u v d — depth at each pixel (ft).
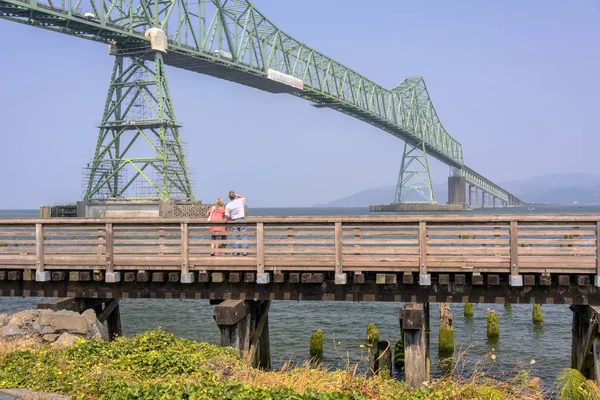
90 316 46.44
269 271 48.24
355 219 46.83
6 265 51.67
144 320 86.38
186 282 48.73
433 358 65.46
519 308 93.76
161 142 207.10
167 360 36.76
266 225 48.21
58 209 201.26
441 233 46.03
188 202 214.69
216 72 257.75
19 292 52.60
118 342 40.68
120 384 31.78
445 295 47.37
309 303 98.99
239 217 56.54
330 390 33.58
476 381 38.81
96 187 213.05
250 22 268.21
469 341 73.10
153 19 212.64
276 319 87.15
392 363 63.77
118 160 211.20
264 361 56.80
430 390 32.99
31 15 167.32
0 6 157.99
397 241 46.68
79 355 37.73
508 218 45.21
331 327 82.23
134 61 211.61
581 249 44.93
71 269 50.62
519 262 45.14
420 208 510.58
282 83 286.66
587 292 45.47
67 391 31.71
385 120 406.41
